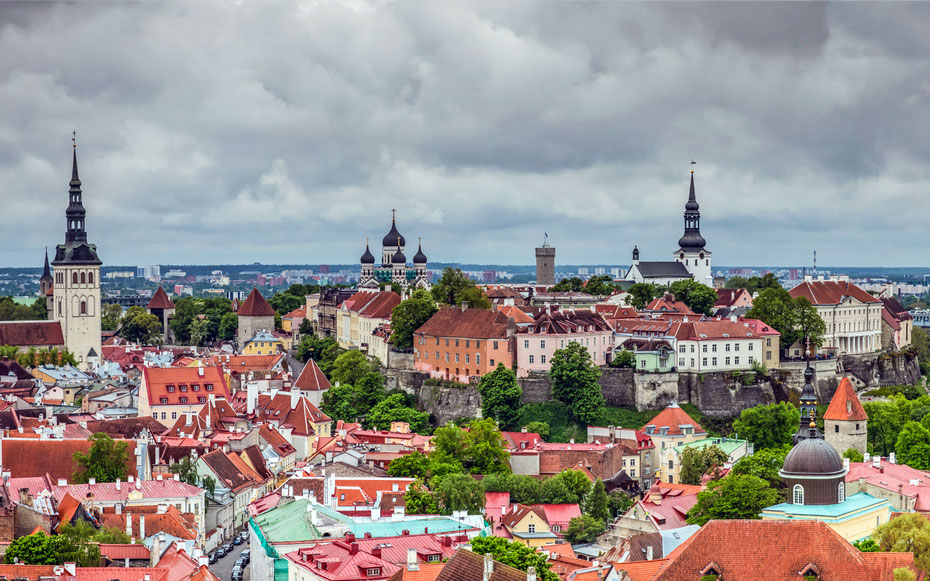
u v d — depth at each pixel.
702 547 187.38
